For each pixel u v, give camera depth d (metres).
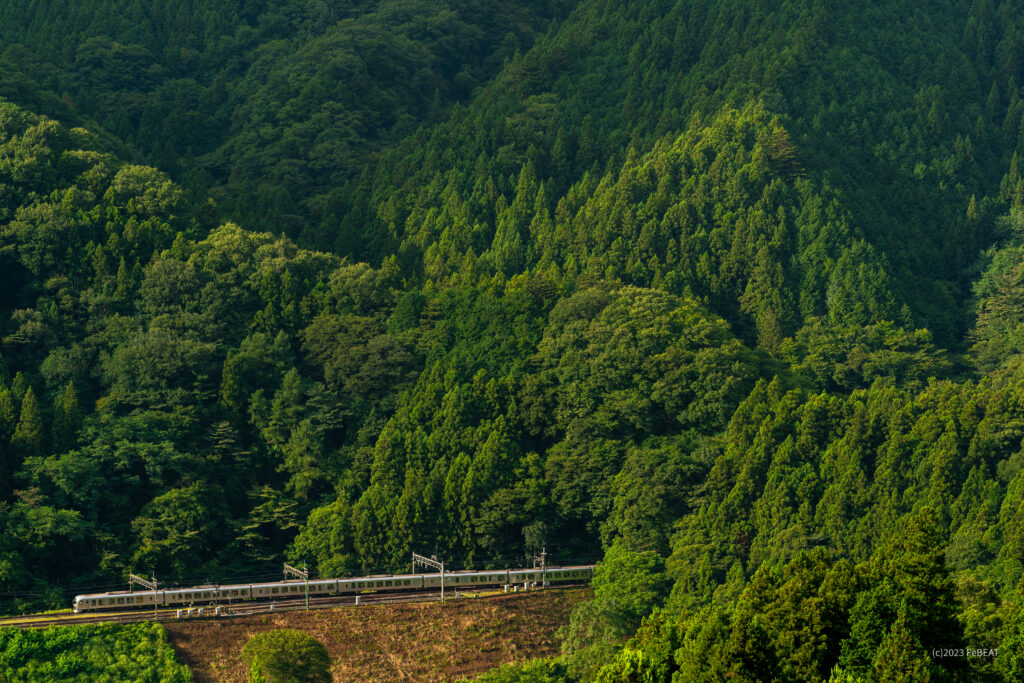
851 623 165.50
